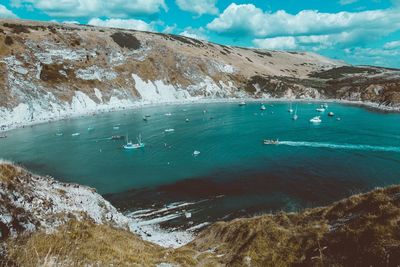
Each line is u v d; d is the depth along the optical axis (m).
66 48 176.12
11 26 173.38
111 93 178.75
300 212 24.53
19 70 147.12
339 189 60.38
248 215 51.69
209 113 161.88
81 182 69.44
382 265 13.91
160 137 110.12
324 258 16.73
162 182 68.44
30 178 26.64
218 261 23.20
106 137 110.56
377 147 89.00
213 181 67.75
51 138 109.62
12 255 13.80
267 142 98.38
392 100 172.38
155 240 43.53
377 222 16.25
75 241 19.52
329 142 96.44
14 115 132.00
